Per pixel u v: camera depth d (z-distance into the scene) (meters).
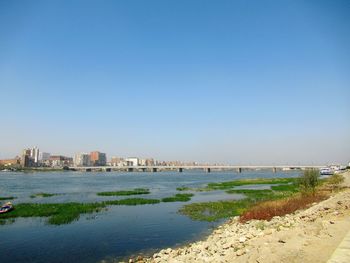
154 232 30.62
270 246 16.92
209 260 17.75
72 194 68.12
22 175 190.75
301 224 22.69
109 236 29.09
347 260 12.79
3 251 24.39
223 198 58.72
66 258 22.75
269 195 60.41
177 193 70.38
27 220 36.56
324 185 64.81
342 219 22.84
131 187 90.62
